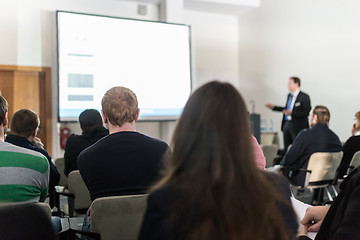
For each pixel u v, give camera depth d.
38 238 0.85
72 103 5.98
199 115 0.70
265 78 7.34
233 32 8.05
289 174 3.77
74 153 2.71
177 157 0.70
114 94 1.81
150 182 1.69
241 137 0.69
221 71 7.90
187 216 0.64
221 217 0.63
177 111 6.84
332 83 5.91
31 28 6.08
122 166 1.67
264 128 7.37
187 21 7.55
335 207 1.12
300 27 6.49
